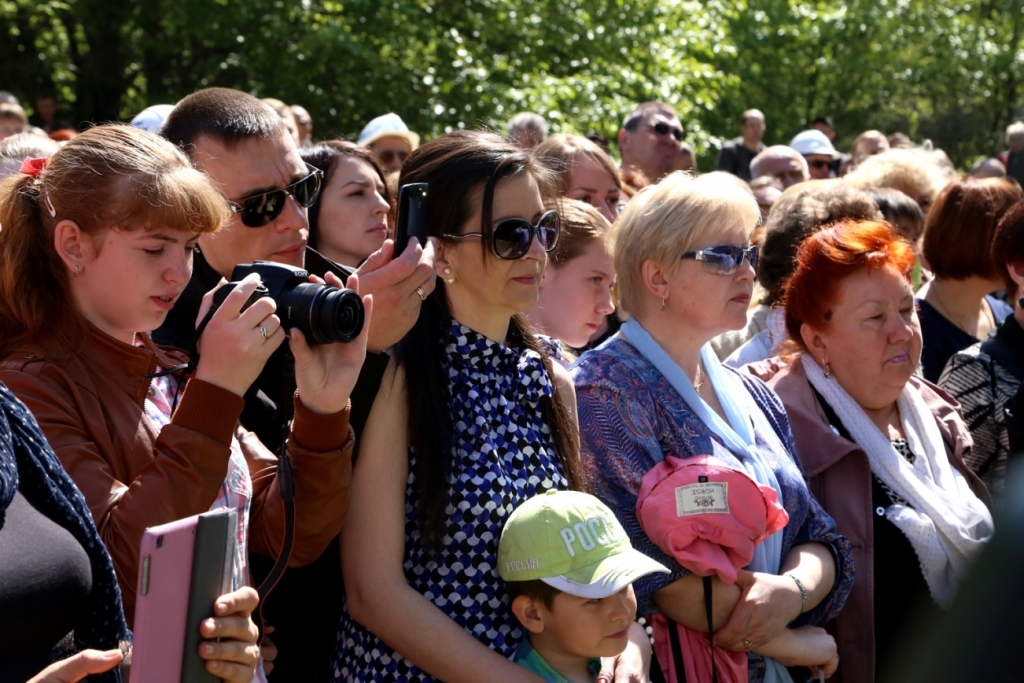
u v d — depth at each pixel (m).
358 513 2.29
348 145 3.96
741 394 2.99
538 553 2.25
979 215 4.13
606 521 2.33
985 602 1.12
